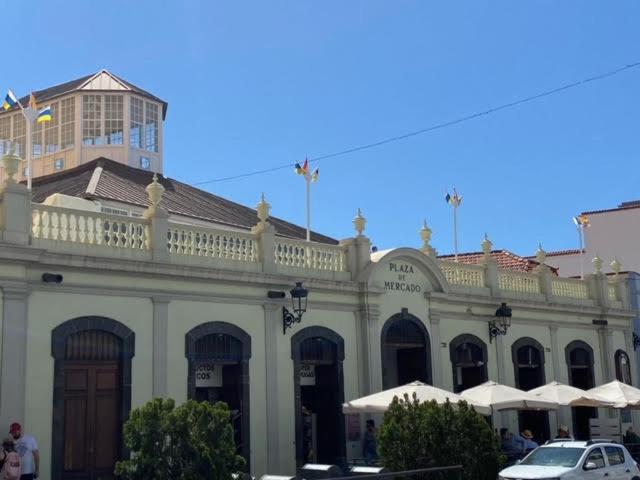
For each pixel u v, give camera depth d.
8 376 15.52
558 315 30.55
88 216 17.23
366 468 17.00
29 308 16.11
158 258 18.16
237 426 19.61
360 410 19.38
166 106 31.42
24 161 30.08
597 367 32.06
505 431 25.22
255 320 20.28
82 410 16.88
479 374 26.91
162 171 30.94
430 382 24.61
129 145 29.41
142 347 17.84
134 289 17.83
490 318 27.50
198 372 19.64
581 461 18.06
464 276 27.06
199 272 18.89
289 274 21.11
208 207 26.91
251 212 29.91
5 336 15.56
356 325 22.94
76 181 24.62
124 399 17.33
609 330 32.81
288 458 20.36
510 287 28.80
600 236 43.16
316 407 22.44
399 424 15.20
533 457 18.83
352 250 23.12
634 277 35.41
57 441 16.14
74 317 16.77
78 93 29.31
